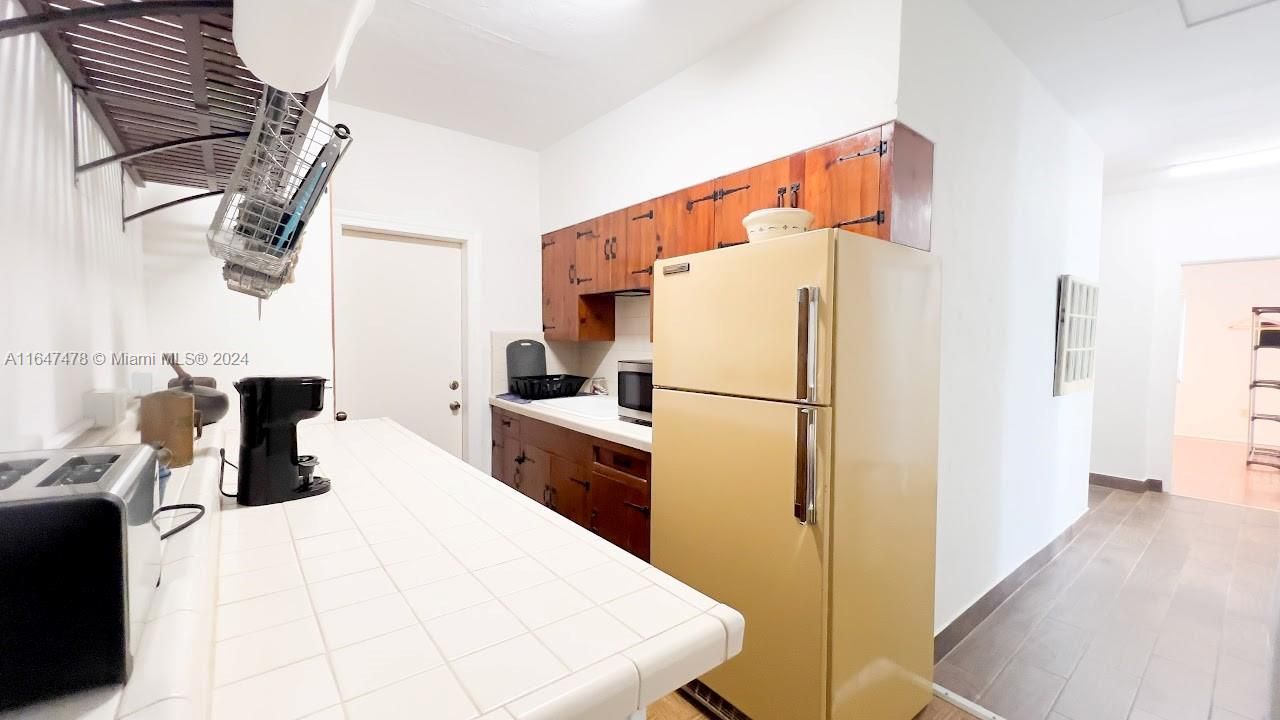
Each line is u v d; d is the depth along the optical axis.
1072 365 3.01
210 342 1.76
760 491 1.49
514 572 0.78
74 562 0.41
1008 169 2.30
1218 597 2.47
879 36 1.67
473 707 0.49
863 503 1.43
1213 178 3.93
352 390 2.99
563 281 3.38
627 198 2.82
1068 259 2.95
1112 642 2.09
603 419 2.49
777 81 2.01
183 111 1.03
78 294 0.95
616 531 2.23
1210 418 6.67
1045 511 2.84
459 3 1.96
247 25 0.49
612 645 0.59
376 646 0.59
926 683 1.71
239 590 0.72
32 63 0.75
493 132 3.27
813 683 1.36
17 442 0.69
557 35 2.17
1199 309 6.74
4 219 0.66
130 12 0.54
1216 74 2.46
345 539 0.90
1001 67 2.20
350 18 0.49
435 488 1.21
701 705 1.72
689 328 1.72
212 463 1.10
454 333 3.37
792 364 1.40
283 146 0.90
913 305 1.61
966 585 2.14
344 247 2.95
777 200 2.00
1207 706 1.72
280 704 0.49
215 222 1.11
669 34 2.15
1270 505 3.94
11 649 0.40
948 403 1.96
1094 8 1.98
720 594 1.62
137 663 0.46
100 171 1.09
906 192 1.68
